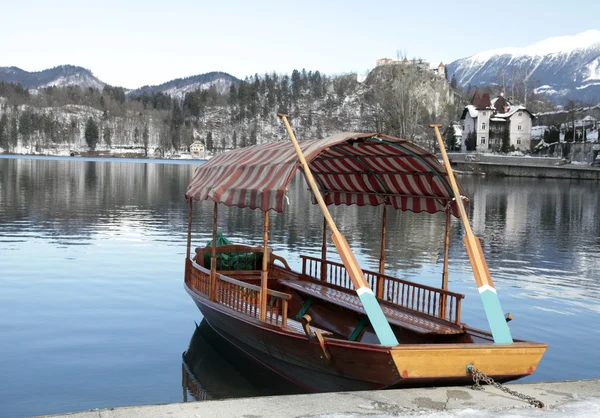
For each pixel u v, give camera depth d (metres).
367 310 7.27
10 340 11.17
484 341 8.10
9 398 8.52
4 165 96.12
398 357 6.94
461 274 18.50
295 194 53.50
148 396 8.73
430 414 5.91
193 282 12.80
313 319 11.30
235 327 10.35
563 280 18.23
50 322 12.41
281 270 13.61
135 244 22.70
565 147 96.38
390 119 78.44
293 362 8.91
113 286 15.80
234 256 13.77
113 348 10.91
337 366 7.89
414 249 23.50
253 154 10.17
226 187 9.36
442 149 8.77
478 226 32.44
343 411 5.96
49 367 9.84
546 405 6.27
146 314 13.27
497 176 87.50
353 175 11.77
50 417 5.67
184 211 35.59
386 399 6.39
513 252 23.80
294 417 5.75
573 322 13.41
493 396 6.59
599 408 6.21
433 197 10.27
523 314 14.05
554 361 10.81
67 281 16.20
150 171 96.00
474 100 111.19
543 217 37.50
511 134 103.69
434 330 8.55
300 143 9.47
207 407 6.01
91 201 40.16
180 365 10.10
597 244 26.34
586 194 57.25
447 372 7.12
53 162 122.62
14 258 19.19
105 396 8.67
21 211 32.78
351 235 27.27
